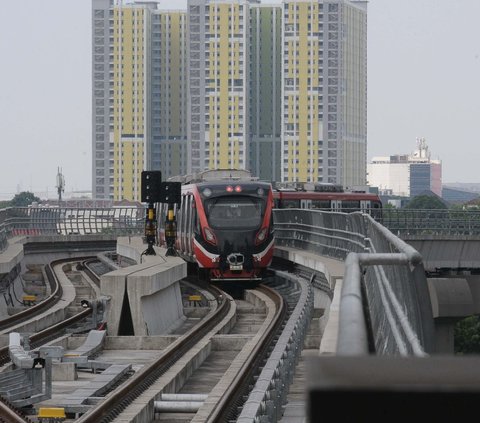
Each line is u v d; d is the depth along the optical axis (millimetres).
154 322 45406
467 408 3031
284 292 58500
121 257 87188
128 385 25000
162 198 67250
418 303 10109
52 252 98062
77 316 45125
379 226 25031
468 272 107625
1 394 25078
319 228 61062
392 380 3068
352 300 5996
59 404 25031
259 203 65688
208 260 64875
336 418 3041
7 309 57875
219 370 33562
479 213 109625
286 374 26359
